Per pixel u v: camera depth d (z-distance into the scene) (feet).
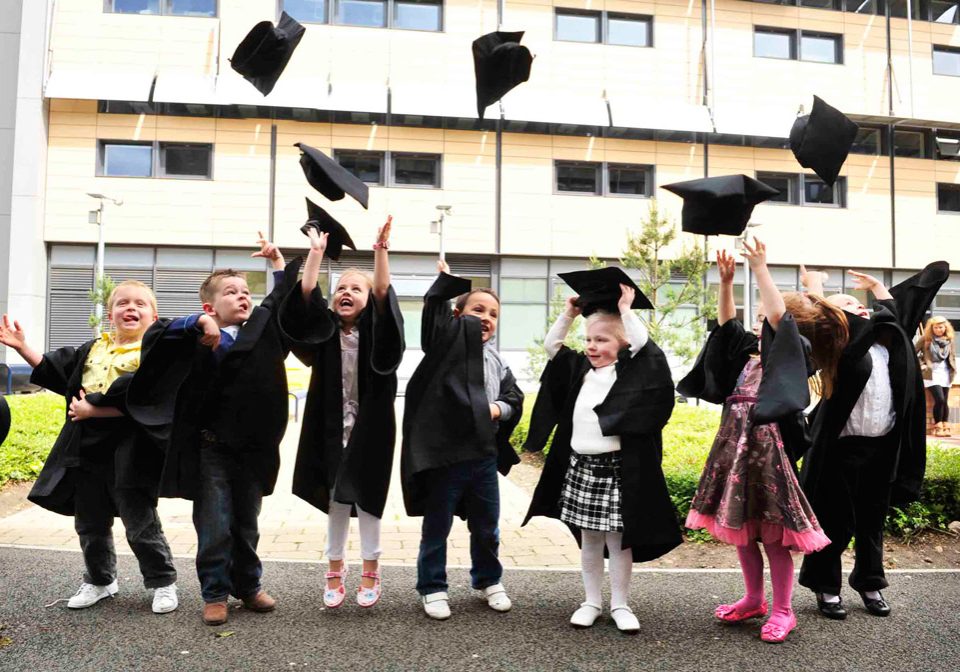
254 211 64.28
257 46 12.67
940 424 36.35
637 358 11.43
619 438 11.31
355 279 12.34
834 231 72.33
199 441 11.39
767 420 10.40
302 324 11.66
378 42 66.03
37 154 61.52
